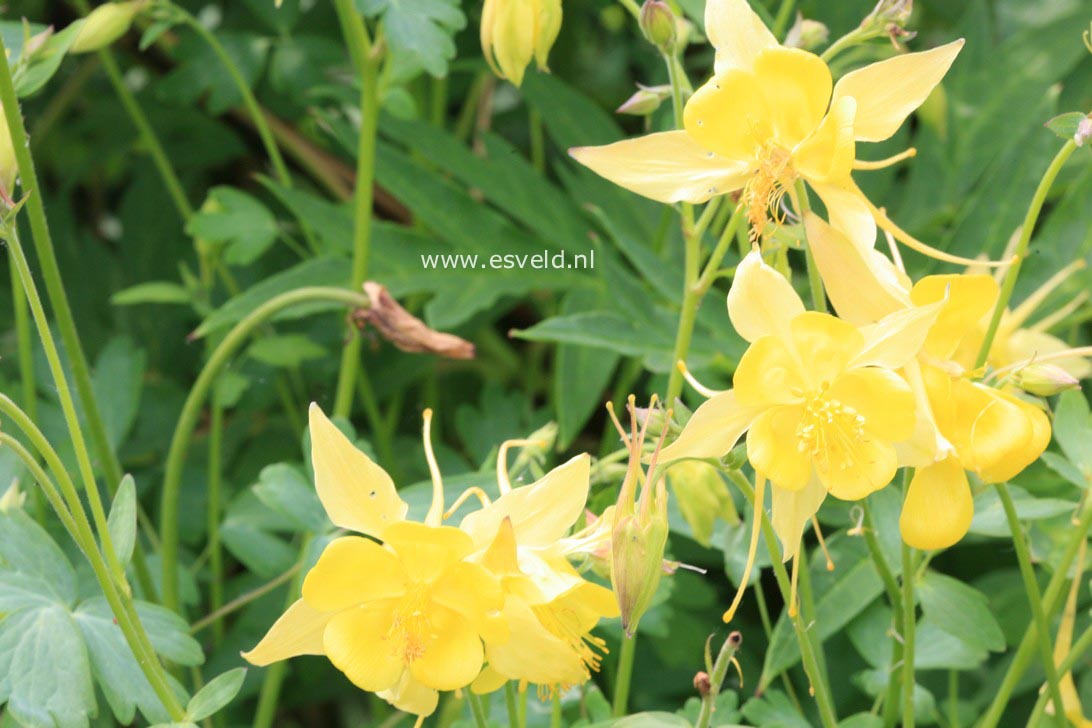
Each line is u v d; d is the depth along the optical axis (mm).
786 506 711
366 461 702
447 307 938
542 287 952
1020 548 756
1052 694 766
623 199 993
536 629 693
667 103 992
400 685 713
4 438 717
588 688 802
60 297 812
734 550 821
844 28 976
